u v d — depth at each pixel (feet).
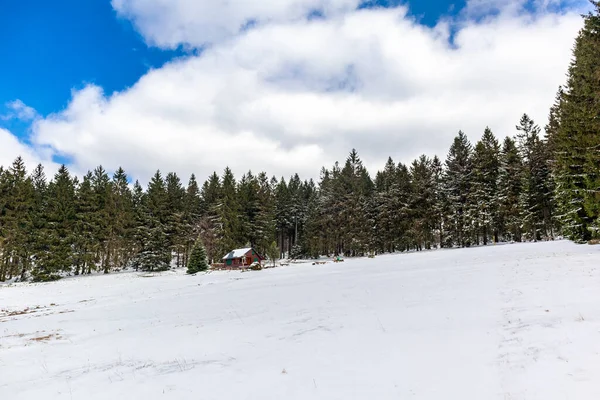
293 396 18.31
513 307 29.30
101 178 202.80
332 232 209.77
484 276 49.08
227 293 69.36
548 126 145.18
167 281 120.26
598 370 15.74
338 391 18.25
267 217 222.48
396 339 26.07
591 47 74.38
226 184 241.14
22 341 41.19
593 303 26.50
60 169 186.09
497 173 170.09
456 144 187.83
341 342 27.27
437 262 83.51
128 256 190.49
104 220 170.50
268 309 46.21
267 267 150.00
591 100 82.12
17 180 155.12
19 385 25.02
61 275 158.40
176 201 206.80
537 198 146.00
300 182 328.29
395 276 64.44
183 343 32.94
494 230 159.02
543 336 21.13
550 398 14.28
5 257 146.00
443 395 16.16
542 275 42.42
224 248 192.13
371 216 214.07
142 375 24.43
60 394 22.29
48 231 150.71
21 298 93.56
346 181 221.87
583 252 62.59
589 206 74.74
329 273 89.81
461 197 173.06
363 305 40.86
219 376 22.63
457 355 20.90
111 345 35.42
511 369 17.63
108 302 77.41
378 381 18.88
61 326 49.80
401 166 223.30
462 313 30.53
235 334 34.22
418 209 177.78
